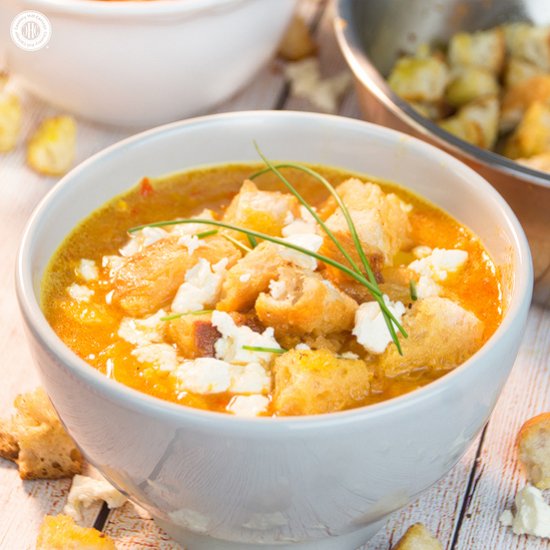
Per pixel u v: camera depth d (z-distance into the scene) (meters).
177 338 0.49
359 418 0.45
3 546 0.51
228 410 0.47
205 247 0.51
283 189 0.56
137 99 0.66
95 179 0.53
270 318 0.49
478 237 0.53
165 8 0.62
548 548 0.51
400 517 0.52
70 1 0.62
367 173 0.56
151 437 0.45
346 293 0.50
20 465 0.53
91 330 0.50
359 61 0.62
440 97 0.68
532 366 0.58
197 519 0.48
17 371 0.57
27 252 0.49
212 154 0.55
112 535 0.51
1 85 0.69
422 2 0.70
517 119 0.68
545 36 0.69
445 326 0.49
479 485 0.53
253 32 0.65
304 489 0.46
